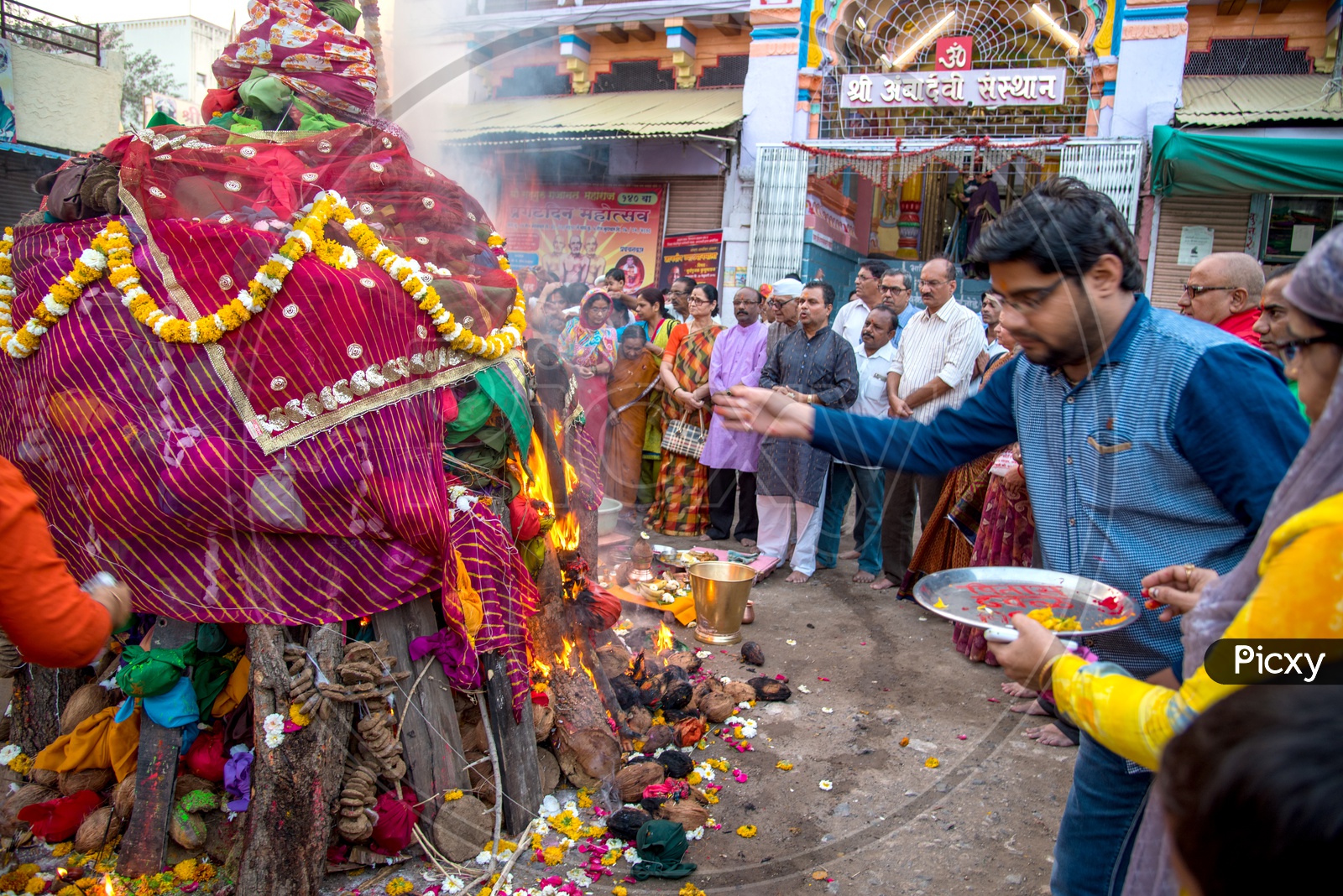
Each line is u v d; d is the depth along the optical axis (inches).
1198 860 22.3
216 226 78.2
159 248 77.8
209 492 76.2
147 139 82.2
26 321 82.4
